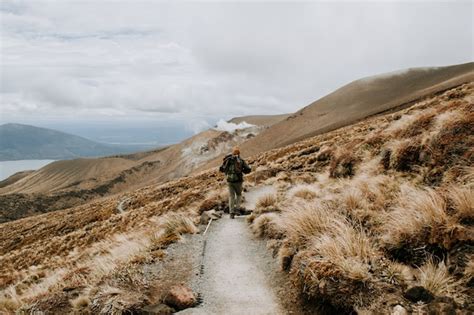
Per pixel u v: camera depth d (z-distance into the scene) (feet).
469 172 20.76
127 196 208.23
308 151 95.55
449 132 26.48
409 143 29.94
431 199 17.17
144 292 18.99
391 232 17.12
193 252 24.86
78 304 19.25
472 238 14.20
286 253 20.12
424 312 12.08
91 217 151.64
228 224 32.86
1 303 28.17
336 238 17.69
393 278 14.37
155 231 33.86
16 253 110.73
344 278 14.76
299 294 16.67
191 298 17.34
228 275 20.29
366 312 13.19
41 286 34.88
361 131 94.99
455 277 13.41
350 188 27.07
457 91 73.56
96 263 29.71
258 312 15.96
